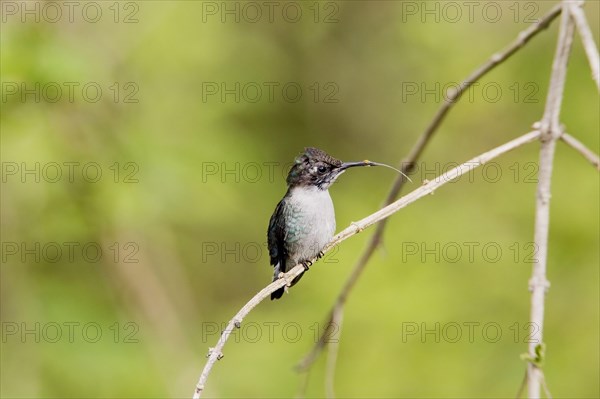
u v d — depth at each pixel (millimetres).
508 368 12133
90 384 11359
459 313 12773
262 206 15500
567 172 13711
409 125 17297
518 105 15164
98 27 13891
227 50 15992
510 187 14594
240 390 12602
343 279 13312
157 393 11672
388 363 12328
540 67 15141
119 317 12266
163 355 12492
